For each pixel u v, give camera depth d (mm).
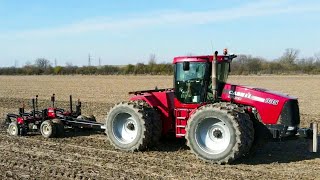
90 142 11492
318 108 20094
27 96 27328
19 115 12914
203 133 9273
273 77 52844
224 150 8859
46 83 43875
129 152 10203
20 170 8633
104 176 8125
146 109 10211
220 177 8008
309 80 45656
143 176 8094
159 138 10398
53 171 8508
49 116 12641
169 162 9188
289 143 11281
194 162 9180
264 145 10953
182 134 10031
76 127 12633
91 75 68938
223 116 8797
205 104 9789
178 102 10047
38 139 11945
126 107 10227
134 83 42625
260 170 8539
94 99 25047
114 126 10516
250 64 65438
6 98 25703
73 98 25797
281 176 8086
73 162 9258
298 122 9453
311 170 8555
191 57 9836
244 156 9352
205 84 9773
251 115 9445
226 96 9789
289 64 67125
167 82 44094
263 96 9414
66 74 75875
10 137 12273
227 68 10328
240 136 8648
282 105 9227
